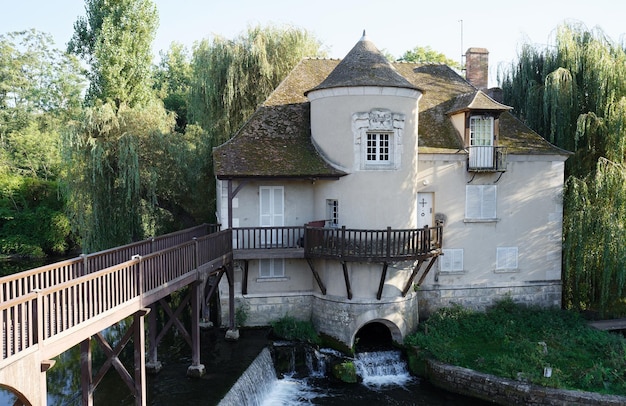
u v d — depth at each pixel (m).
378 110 17.89
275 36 27.23
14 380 7.98
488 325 19.56
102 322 10.42
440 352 17.53
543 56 24.16
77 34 35.44
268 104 21.05
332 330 18.61
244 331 19.20
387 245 17.23
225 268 18.02
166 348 17.80
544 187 20.92
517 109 24.48
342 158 18.36
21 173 45.03
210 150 25.88
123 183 22.80
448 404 16.00
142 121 24.58
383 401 16.08
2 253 40.41
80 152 23.09
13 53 48.31
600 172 19.59
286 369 17.55
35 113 49.03
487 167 20.19
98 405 13.44
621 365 16.42
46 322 8.77
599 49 21.62
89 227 23.52
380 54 18.94
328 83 18.53
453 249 20.55
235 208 18.84
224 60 26.12
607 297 19.69
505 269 20.92
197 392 14.03
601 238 19.52
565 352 17.39
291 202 19.36
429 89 22.83
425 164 20.08
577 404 14.87
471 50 25.44
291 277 19.55
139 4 33.06
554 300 21.27
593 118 20.92
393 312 18.44
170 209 26.53
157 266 12.78
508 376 16.03
